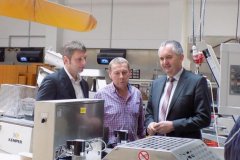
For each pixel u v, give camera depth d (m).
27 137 1.93
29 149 1.91
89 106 1.56
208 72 3.64
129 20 6.31
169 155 1.05
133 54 6.29
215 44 5.57
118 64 2.32
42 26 6.86
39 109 1.36
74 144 1.34
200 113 1.99
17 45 7.08
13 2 2.15
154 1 6.15
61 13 2.46
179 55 2.10
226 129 2.50
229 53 1.45
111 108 2.29
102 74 3.58
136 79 5.85
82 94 2.44
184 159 1.08
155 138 1.30
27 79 5.22
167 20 6.08
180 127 1.95
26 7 2.22
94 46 6.50
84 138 1.52
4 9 2.17
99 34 6.48
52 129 1.33
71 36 6.66
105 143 1.59
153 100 2.23
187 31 5.68
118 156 1.11
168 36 5.95
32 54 6.38
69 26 2.57
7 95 2.29
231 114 1.46
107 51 6.11
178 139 1.28
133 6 6.29
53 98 2.22
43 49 6.41
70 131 1.43
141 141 1.22
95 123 1.61
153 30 6.17
